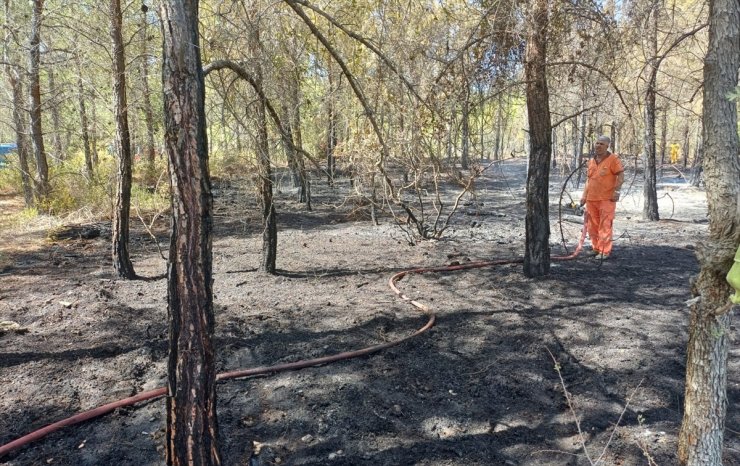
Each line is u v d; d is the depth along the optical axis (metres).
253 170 6.33
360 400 4.00
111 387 4.19
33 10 10.09
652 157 11.80
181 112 2.42
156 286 6.97
